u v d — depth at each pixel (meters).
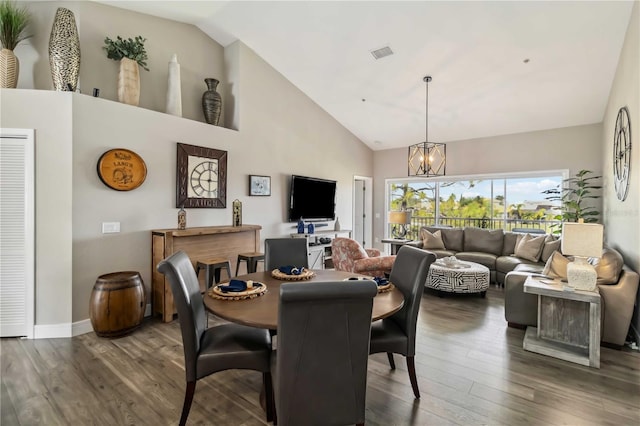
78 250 3.05
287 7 3.72
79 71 3.30
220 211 4.39
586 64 3.88
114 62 3.63
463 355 2.66
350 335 1.41
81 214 3.07
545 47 3.70
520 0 3.11
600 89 4.32
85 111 3.09
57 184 2.97
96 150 3.17
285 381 1.40
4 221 2.89
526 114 5.22
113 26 3.64
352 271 4.08
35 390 2.11
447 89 4.84
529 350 2.73
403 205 6.95
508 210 6.02
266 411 1.84
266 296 2.03
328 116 6.35
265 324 1.56
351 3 3.51
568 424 1.81
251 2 3.70
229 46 4.70
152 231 3.58
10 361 2.50
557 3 3.10
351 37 4.06
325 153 6.30
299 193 5.55
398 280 2.36
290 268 2.63
